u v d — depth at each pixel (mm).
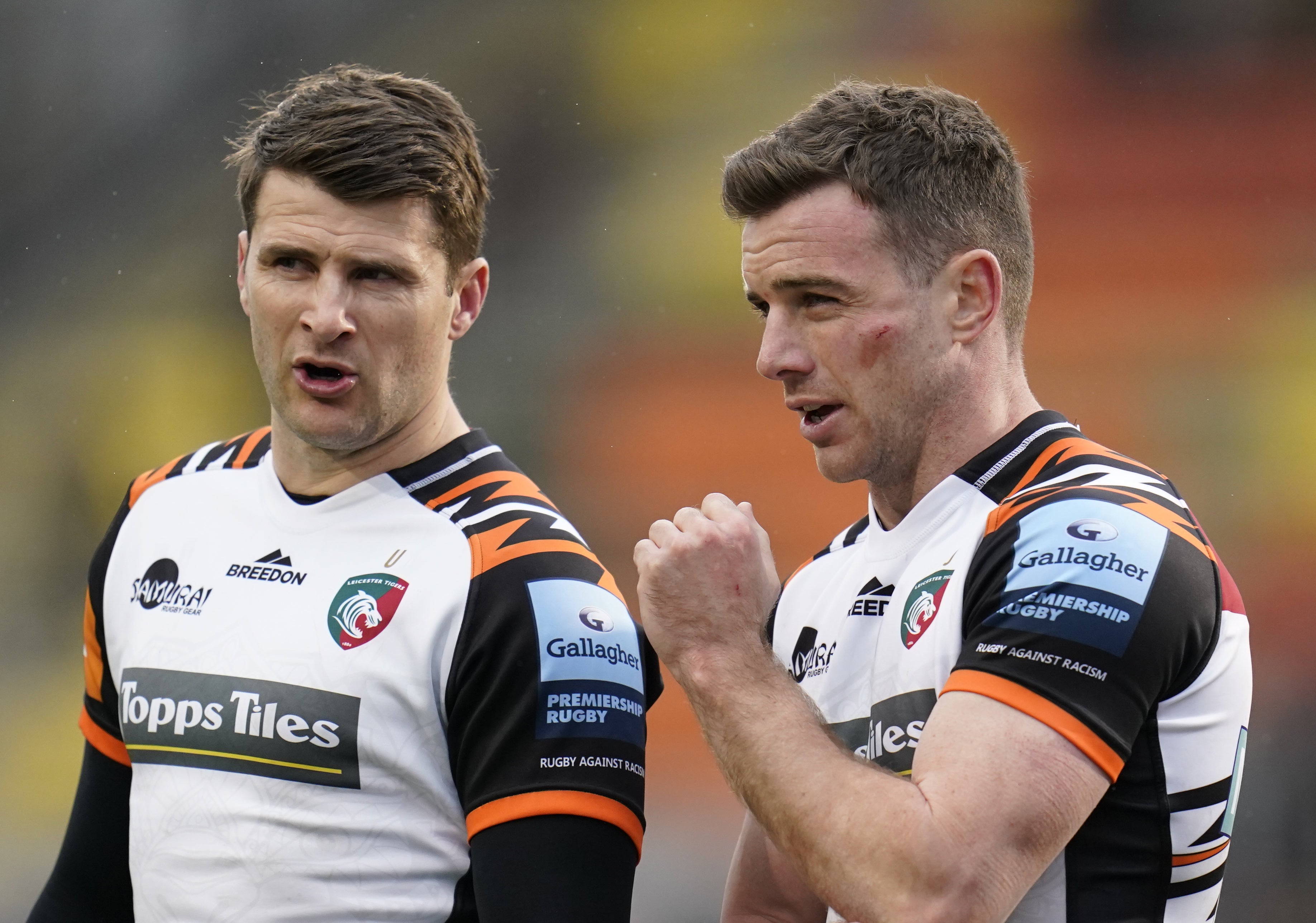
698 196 45188
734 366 42281
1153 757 5711
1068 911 5691
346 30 47000
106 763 7699
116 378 43219
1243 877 23297
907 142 6355
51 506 40875
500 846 6320
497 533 6895
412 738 6617
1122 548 5703
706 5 47312
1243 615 6152
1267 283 40562
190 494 7680
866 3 46688
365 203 6773
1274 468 36688
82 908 7699
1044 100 44188
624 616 6973
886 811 5477
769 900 7281
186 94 46219
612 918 6320
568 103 47031
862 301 6332
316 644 6781
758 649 6273
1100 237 41844
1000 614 5719
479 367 43281
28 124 46062
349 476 7227
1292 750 26781
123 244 44844
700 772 28500
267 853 6582
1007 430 6625
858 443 6496
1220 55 43406
